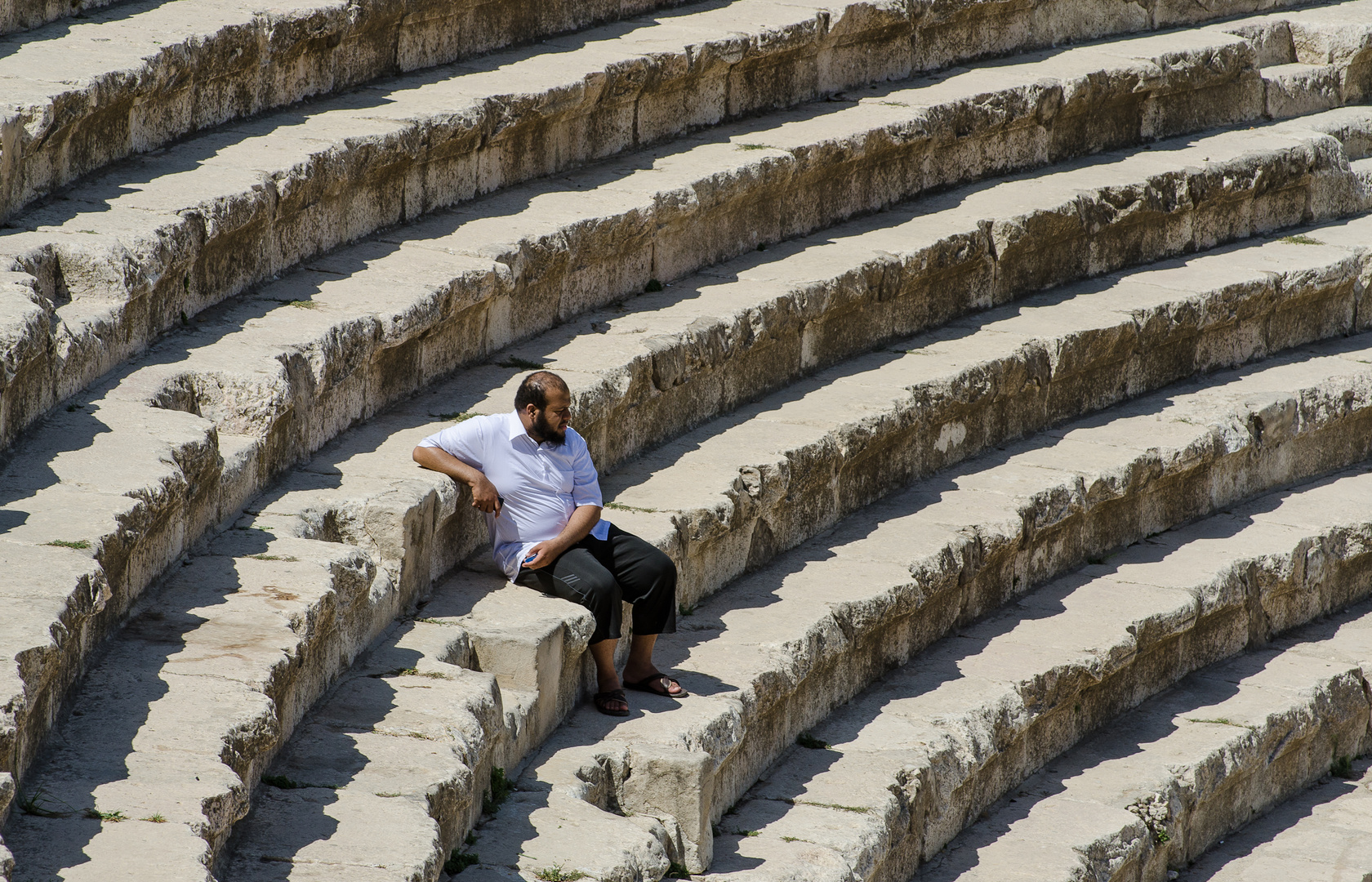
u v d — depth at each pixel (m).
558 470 26.00
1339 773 38.06
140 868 14.48
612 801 23.84
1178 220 49.59
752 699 26.55
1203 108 55.03
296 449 26.31
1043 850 28.91
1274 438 43.59
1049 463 39.00
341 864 17.19
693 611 30.02
